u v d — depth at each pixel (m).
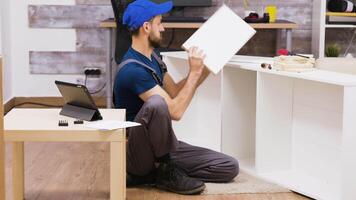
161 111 2.68
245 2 5.30
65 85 2.51
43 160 3.49
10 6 5.20
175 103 2.78
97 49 5.31
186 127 3.71
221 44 2.85
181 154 2.98
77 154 3.64
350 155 2.50
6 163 3.36
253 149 3.33
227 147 3.26
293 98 3.01
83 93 2.43
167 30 5.32
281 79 2.97
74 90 2.47
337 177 2.75
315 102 2.87
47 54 5.31
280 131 3.02
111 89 4.85
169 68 3.58
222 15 2.92
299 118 2.99
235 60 3.14
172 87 3.11
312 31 5.35
